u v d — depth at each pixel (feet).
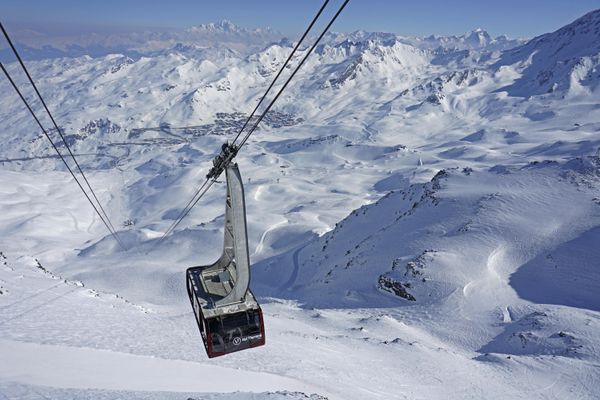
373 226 437.17
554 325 214.48
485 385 144.97
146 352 99.81
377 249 372.99
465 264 304.30
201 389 70.08
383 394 112.98
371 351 162.50
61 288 158.92
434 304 275.18
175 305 345.92
